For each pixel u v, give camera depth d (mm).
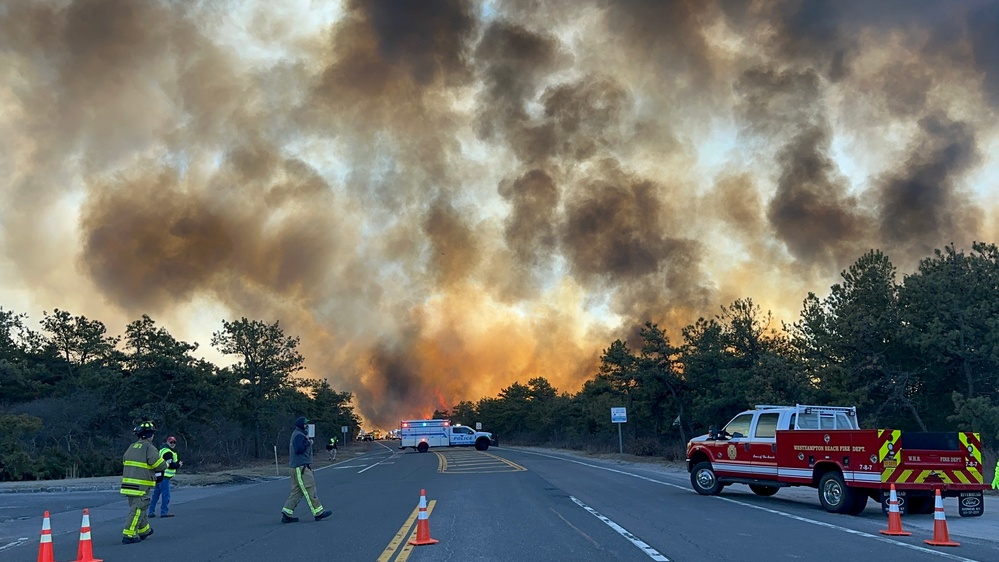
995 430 21344
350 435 119312
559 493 19750
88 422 38500
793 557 9945
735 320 37344
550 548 10719
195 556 10688
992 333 22766
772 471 17031
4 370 41656
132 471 12492
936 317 24281
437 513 15391
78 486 25750
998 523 13836
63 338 50750
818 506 16750
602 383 53375
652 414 43219
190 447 43438
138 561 10375
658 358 42062
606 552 10367
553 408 75312
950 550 10508
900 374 25844
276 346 54781
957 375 25391
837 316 27609
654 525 13211
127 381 40312
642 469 32188
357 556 10289
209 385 42062
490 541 11414
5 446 30625
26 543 12844
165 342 41625
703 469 19234
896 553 10258
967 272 24406
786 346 35875
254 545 11609
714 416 36312
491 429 97562
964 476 14500
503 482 24000
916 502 15344
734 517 14430
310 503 14719
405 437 66250
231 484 29516
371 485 24547
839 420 17688
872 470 14445
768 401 28594
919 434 14766
